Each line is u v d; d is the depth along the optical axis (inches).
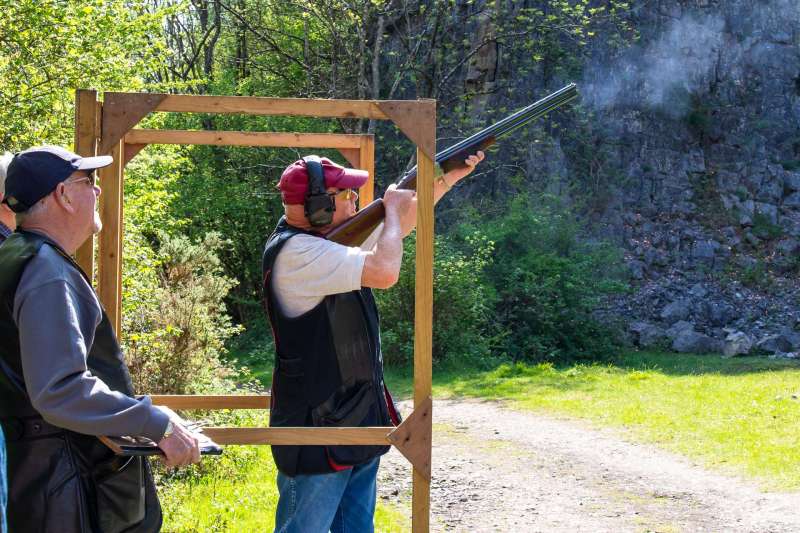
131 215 364.5
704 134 1059.9
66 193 95.0
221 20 1001.5
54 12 275.3
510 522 251.0
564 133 1000.9
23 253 90.0
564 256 880.9
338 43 855.1
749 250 991.6
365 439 110.5
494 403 499.8
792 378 544.7
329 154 843.4
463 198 943.0
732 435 363.6
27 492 90.7
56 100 276.1
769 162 1053.8
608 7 1030.4
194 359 309.4
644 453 344.8
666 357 796.0
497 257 849.5
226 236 852.6
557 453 352.2
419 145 113.3
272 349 714.2
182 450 91.9
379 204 117.7
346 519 124.3
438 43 858.8
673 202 1024.2
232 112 114.6
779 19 1099.3
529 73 961.5
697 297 924.0
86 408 86.7
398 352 664.4
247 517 221.5
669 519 252.4
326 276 109.7
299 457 112.7
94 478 93.0
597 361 775.7
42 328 87.1
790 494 271.4
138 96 116.0
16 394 91.3
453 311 692.7
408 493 287.0
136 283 301.7
